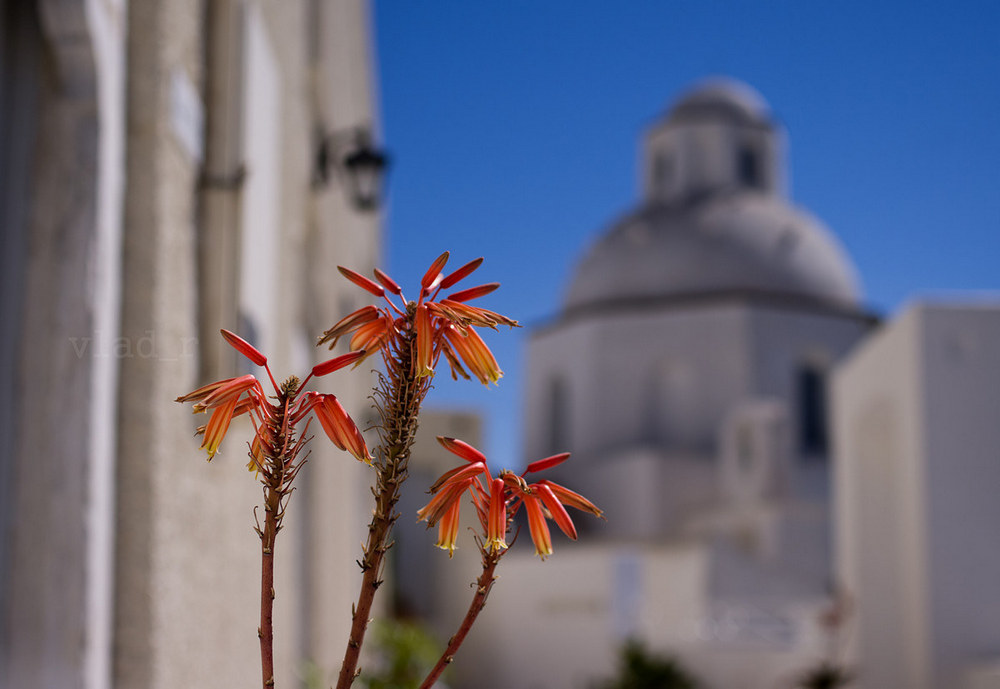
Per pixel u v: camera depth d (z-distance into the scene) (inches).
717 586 767.1
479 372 57.7
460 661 746.8
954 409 365.1
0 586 104.7
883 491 470.0
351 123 383.6
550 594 745.6
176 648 123.3
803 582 786.8
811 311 1066.1
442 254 59.7
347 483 312.8
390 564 657.0
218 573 142.3
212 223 140.5
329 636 272.4
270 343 167.6
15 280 107.7
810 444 1053.8
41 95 109.1
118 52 117.6
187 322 133.8
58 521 106.5
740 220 1120.8
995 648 352.2
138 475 117.0
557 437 1133.1
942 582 355.9
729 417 1002.7
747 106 1245.1
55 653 105.1
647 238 1130.7
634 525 1009.5
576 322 1111.6
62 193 109.4
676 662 664.4
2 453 105.6
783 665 625.3
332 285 264.2
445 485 60.1
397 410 59.1
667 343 1067.9
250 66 149.8
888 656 457.1
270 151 171.2
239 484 152.9
